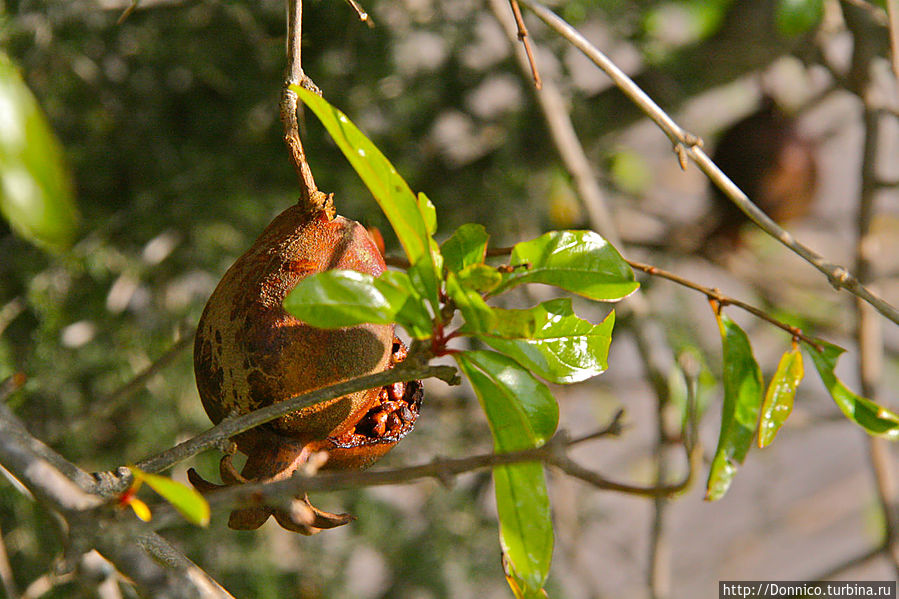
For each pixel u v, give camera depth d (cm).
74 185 231
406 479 165
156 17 229
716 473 175
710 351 285
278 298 171
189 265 241
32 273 223
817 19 199
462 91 256
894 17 195
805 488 418
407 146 254
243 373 171
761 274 320
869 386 209
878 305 179
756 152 286
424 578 264
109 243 233
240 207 233
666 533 215
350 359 171
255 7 229
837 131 345
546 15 179
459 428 275
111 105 236
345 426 172
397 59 240
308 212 173
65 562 163
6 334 233
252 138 238
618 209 310
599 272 171
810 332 305
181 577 168
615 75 179
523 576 170
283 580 254
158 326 239
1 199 162
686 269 337
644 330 213
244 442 172
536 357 170
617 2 247
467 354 169
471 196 257
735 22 247
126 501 164
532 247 171
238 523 171
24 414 227
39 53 211
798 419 308
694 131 318
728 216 296
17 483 166
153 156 239
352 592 265
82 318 232
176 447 169
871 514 361
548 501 170
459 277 169
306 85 173
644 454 345
